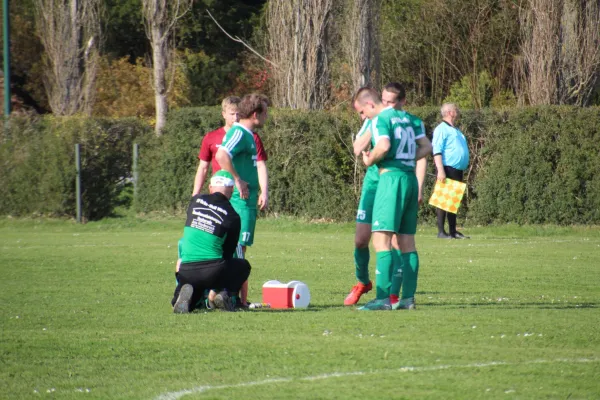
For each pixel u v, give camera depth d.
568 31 98.81
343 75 106.56
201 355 23.31
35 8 131.88
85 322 29.36
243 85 162.88
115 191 89.75
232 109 35.81
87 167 87.12
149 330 27.42
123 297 36.66
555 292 38.34
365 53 103.94
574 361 22.14
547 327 27.20
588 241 66.75
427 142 32.59
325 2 96.06
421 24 141.50
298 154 84.88
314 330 26.95
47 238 72.12
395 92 31.73
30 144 88.06
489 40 138.38
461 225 81.19
